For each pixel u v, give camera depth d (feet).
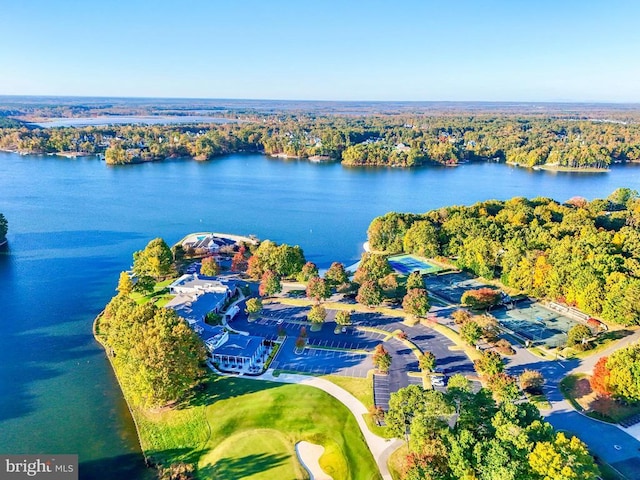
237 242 597.52
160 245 496.64
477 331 350.84
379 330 387.96
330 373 325.01
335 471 238.48
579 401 294.46
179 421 275.39
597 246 463.42
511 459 191.83
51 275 516.73
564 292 426.10
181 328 295.48
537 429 200.75
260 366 331.77
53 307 436.35
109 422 280.31
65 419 282.15
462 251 522.06
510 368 333.62
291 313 419.95
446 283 488.85
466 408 220.84
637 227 604.90
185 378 289.53
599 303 393.50
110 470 243.60
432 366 316.81
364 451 253.24
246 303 415.03
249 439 258.37
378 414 275.80
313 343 366.22
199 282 452.35
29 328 395.14
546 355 350.64
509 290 467.52
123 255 586.45
